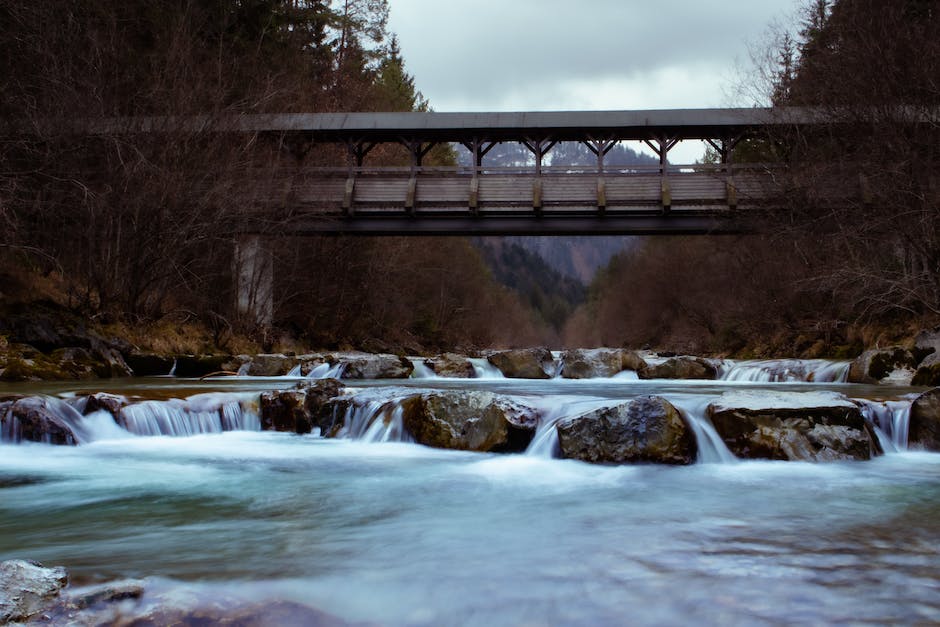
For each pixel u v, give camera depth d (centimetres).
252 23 3031
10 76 1758
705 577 329
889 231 1852
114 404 802
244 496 532
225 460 688
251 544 392
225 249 2236
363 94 3997
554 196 2731
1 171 1576
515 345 6581
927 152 1806
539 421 745
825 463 666
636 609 289
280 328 2673
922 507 488
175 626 254
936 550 374
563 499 522
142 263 1841
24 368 1297
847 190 2067
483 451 721
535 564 354
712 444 684
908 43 1884
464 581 328
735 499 520
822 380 1666
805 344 2438
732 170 2669
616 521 452
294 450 749
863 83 1973
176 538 405
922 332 1558
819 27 2448
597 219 2753
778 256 2625
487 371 1962
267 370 1756
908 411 741
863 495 533
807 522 445
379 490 555
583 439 674
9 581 270
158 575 328
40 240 1780
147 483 578
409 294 3775
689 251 4216
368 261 3186
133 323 1845
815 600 296
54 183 1692
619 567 346
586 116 2717
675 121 2669
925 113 1781
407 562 357
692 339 4231
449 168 2784
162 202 1769
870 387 1302
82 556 364
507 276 16088
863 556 362
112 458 691
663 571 339
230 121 2034
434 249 4088
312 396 905
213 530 426
